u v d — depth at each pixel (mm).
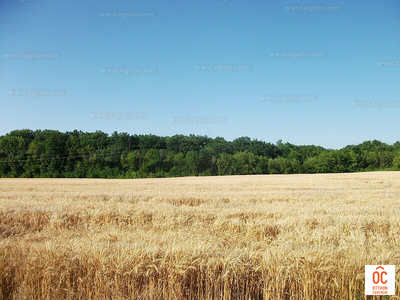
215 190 31875
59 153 86375
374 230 12102
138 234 10203
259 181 50375
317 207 16906
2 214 15398
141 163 85938
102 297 6754
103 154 89375
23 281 6906
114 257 7160
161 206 17516
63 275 6871
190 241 8406
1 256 7137
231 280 6816
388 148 112250
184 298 6809
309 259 6863
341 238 9562
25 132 117938
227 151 120312
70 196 24453
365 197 23031
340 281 6758
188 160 87500
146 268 6934
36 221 14523
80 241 8695
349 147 121625
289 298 6887
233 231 12172
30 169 82375
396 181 47000
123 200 21953
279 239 9672
